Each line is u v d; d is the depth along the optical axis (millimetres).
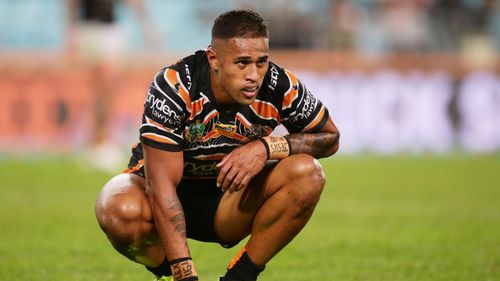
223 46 14250
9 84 51000
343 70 53750
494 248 23766
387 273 20172
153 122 14734
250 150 15281
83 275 19750
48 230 26469
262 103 15211
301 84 15453
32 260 21625
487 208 32156
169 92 14688
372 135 53656
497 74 55469
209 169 15914
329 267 21016
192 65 14922
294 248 23891
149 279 19328
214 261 21938
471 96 54969
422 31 62719
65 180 39438
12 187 36750
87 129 50938
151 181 14844
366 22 66875
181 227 14766
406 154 53469
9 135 50875
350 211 31266
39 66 51750
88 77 50719
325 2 62031
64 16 71688
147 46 59219
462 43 62250
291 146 15664
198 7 71125
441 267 20906
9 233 25875
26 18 72250
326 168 46312
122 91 51438
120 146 51062
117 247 15609
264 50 14266
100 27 43406
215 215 16297
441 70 54906
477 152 54281
